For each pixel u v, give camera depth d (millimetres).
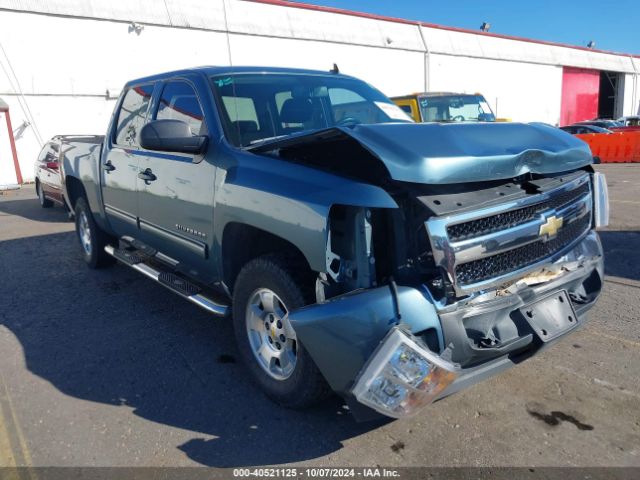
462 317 2498
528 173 2816
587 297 3314
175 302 5086
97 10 20031
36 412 3199
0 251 7480
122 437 2928
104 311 4879
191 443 2861
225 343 4145
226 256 3385
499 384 3381
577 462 2625
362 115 4219
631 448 2725
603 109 47938
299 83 4086
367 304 2375
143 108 4539
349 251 2533
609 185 12711
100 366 3787
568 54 39062
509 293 2729
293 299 2799
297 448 2797
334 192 2521
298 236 2637
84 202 5934
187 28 22062
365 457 2711
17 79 18953
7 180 19000
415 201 2443
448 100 12094
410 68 29578
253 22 23828
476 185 2643
